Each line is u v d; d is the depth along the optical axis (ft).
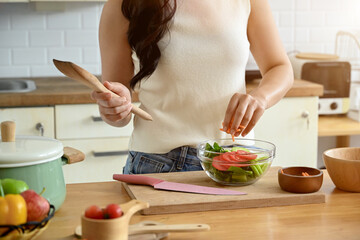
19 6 10.36
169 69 5.13
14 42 10.46
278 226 3.79
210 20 5.09
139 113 4.68
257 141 5.00
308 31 11.53
